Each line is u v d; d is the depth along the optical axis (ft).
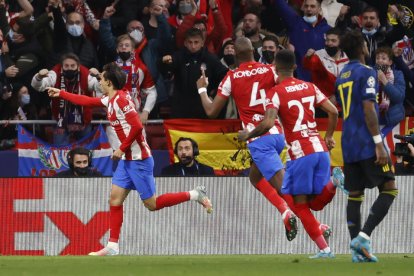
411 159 88.07
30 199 86.94
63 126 97.40
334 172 68.54
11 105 100.17
